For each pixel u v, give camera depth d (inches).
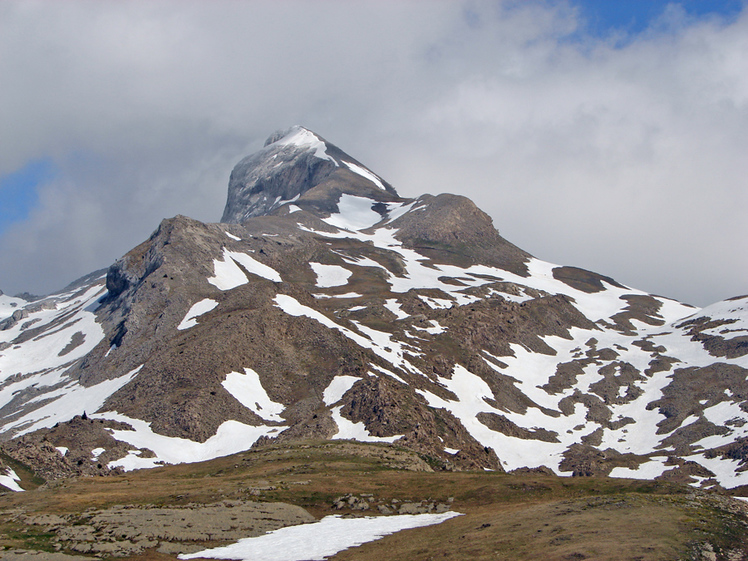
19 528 2984.7
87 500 3540.8
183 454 5689.0
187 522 3036.4
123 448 5502.0
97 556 2640.3
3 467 4783.5
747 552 2229.3
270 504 3319.4
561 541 2374.5
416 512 3262.8
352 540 2770.7
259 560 2573.8
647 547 2223.2
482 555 2372.0
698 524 2429.9
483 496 3420.3
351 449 5054.1
